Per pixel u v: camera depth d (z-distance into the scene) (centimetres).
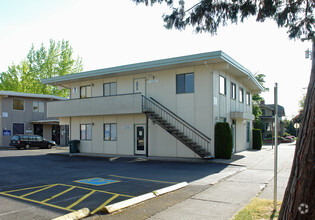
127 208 639
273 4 774
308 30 806
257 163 1518
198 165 1444
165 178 1065
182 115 1789
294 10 788
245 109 2542
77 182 995
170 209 631
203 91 1723
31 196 778
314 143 299
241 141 2311
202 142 1708
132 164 1523
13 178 1095
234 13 782
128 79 2042
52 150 2734
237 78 2225
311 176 296
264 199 698
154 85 1919
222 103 1858
